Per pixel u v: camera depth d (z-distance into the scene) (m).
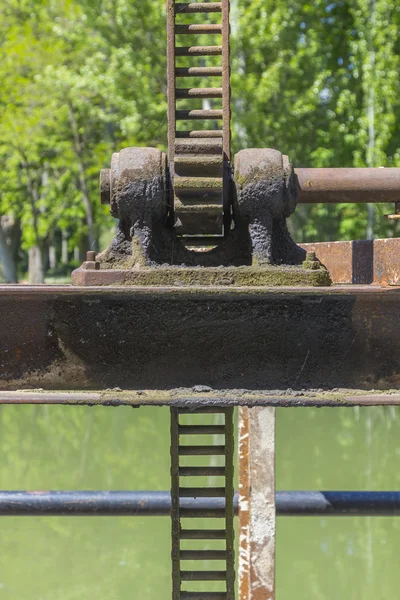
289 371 6.11
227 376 6.11
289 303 6.11
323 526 19.45
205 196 6.57
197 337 6.10
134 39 45.78
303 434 27.03
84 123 59.44
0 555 17.47
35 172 66.62
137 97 45.06
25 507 11.71
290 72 44.56
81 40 47.88
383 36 44.66
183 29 7.58
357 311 6.11
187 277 6.29
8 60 54.69
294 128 45.91
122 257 6.73
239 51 42.59
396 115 45.94
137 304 6.10
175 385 6.10
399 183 7.21
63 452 24.84
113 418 30.39
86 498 11.71
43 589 15.66
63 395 5.88
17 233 74.75
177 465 9.82
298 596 15.45
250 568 11.09
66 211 64.56
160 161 6.65
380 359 6.12
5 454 24.69
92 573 16.44
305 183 7.17
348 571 16.47
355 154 45.84
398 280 8.57
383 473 21.75
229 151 7.23
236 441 24.53
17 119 57.69
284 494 11.76
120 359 6.11
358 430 27.61
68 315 6.12
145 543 18.23
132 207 6.56
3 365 6.12
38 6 54.03
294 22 43.94
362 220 48.03
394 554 17.36
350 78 50.78
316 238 51.44
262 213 6.61
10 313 6.12
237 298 6.05
